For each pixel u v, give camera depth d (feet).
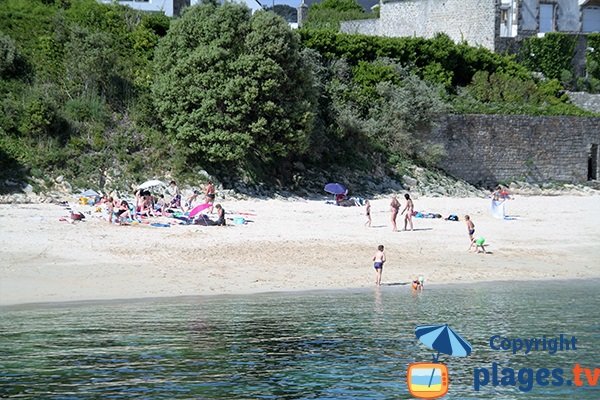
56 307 111.86
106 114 229.86
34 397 78.95
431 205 229.25
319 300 122.52
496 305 123.34
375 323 109.91
